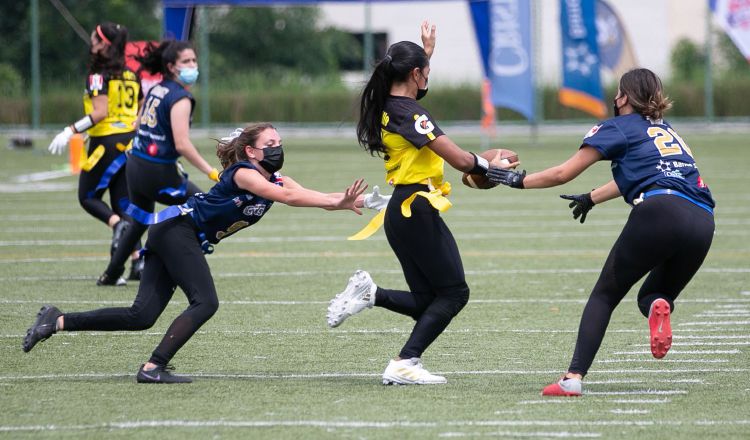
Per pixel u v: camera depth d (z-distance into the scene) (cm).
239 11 16838
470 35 15788
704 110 12825
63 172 8294
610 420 2002
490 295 3534
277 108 12650
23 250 4597
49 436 1889
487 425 1964
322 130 12838
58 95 12169
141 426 1953
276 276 3922
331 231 5266
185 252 2295
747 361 2569
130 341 2803
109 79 3816
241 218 2316
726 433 1911
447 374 2431
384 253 4525
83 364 2520
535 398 2184
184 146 3247
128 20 14738
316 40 17125
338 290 3622
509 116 12850
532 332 2939
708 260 4303
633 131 2188
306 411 2067
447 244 2275
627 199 2208
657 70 15412
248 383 2325
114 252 3684
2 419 2002
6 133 12031
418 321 2320
